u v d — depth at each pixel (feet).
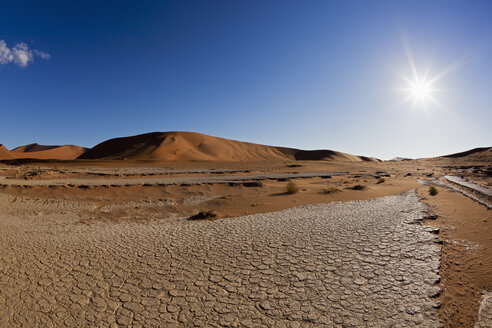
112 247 29.43
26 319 17.39
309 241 30.60
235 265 24.93
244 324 16.99
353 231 33.83
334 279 22.15
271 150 401.29
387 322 16.92
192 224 38.75
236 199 57.72
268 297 19.81
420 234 32.27
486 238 30.53
